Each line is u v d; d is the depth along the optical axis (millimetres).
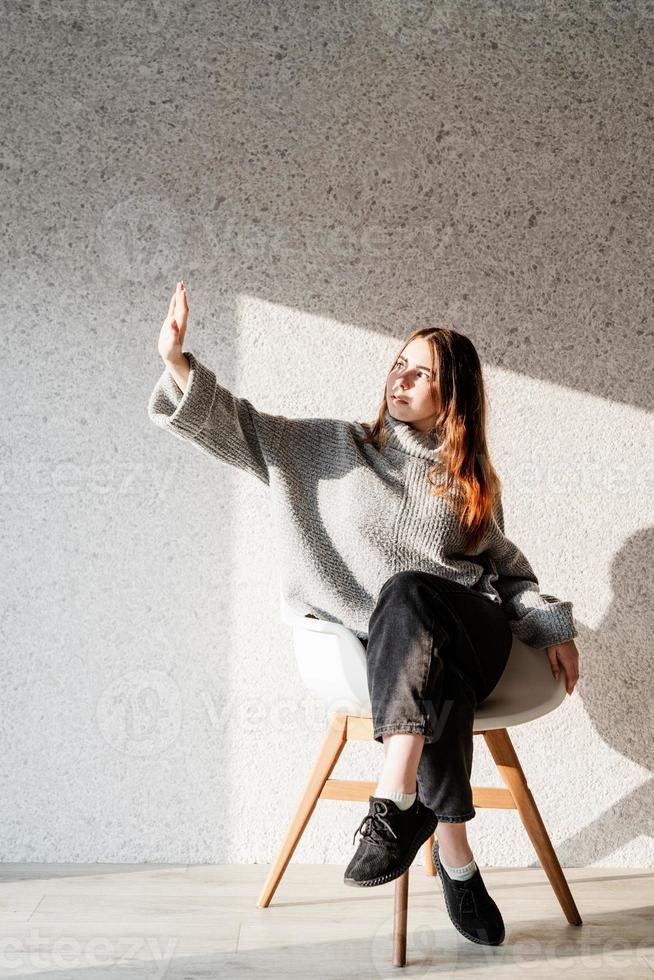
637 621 2064
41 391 2029
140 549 2025
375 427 1787
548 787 2053
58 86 2047
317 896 1803
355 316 2053
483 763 2055
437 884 1891
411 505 1679
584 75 2088
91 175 2043
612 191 2080
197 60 2061
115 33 2057
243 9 2068
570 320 2072
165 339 1531
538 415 2072
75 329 2035
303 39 2068
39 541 2020
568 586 2068
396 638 1398
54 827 1997
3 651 2008
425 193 2064
